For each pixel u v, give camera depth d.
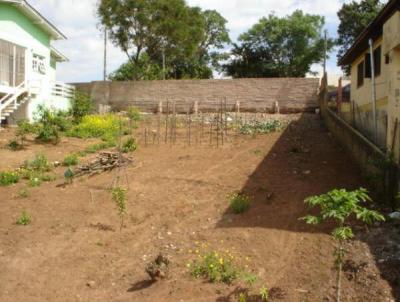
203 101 28.22
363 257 8.44
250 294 7.85
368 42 15.93
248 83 27.64
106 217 11.68
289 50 50.72
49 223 11.30
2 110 21.58
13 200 12.81
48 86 25.44
